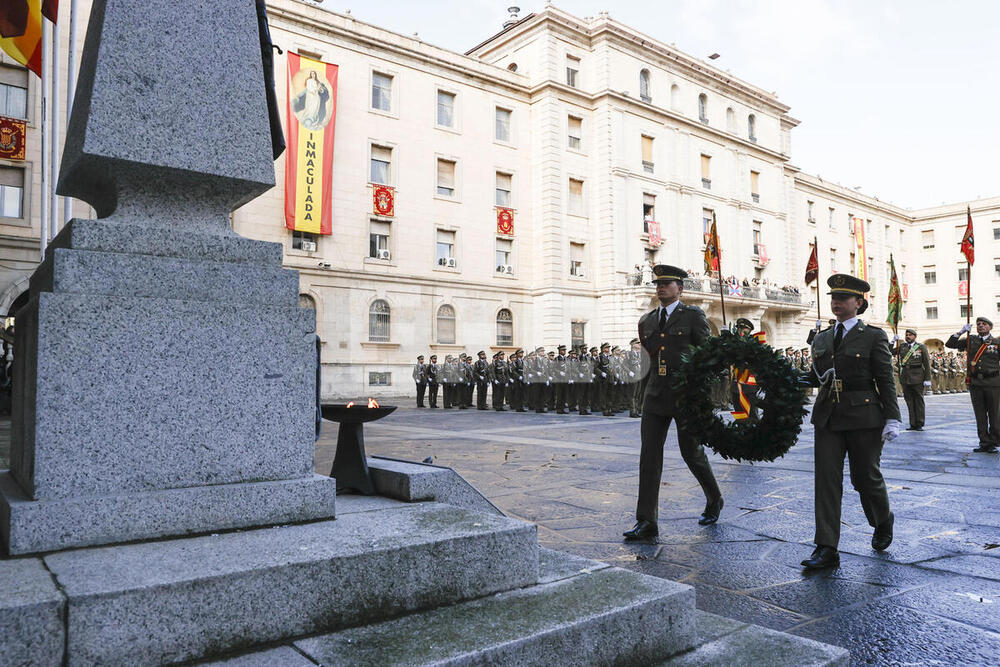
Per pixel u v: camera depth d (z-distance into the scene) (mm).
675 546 4230
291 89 24000
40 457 2180
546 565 2723
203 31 2904
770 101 40562
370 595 2080
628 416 17781
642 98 33938
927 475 6832
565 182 31125
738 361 4148
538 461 8117
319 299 24875
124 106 2666
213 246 2748
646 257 32938
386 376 26422
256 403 2613
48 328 2221
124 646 1713
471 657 1807
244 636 1870
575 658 2025
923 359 12000
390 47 26906
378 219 26594
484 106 29938
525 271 30797
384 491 3311
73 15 10875
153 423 2387
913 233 57812
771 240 40062
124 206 2719
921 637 2762
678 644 2305
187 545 2188
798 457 8531
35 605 1618
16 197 19359
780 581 3533
